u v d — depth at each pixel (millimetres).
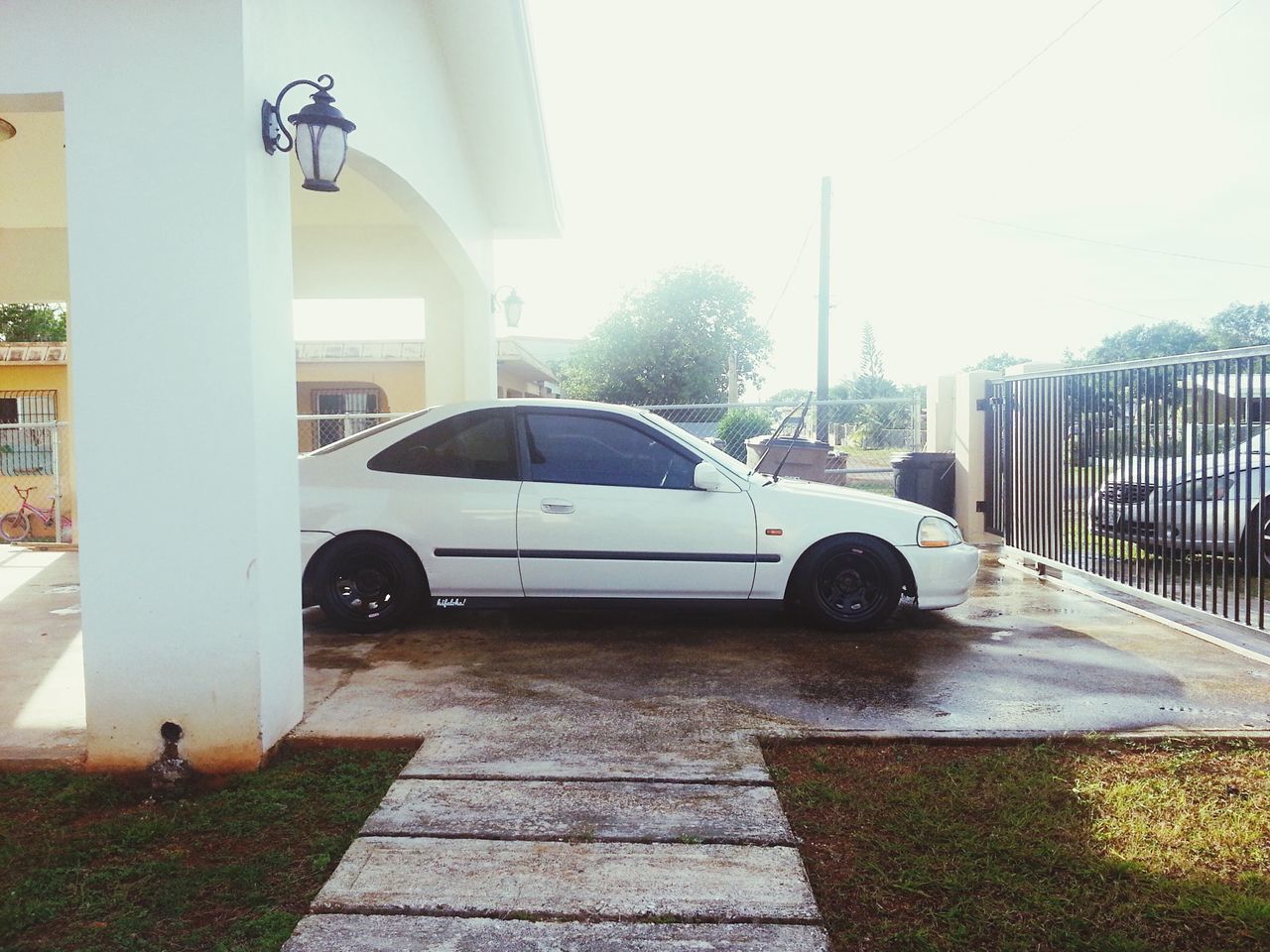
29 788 3775
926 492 10422
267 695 3980
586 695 4809
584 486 6066
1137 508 6547
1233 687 4980
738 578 6066
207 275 3777
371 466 6164
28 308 28688
